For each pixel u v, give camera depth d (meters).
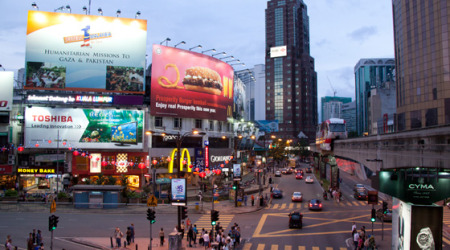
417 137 24.38
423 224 18.61
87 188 43.56
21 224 34.28
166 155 62.72
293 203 49.75
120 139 57.50
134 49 60.41
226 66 75.88
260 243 28.61
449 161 19.41
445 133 20.41
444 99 83.50
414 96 91.62
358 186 55.22
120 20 60.22
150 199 25.64
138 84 60.22
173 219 38.22
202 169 58.06
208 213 41.78
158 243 28.84
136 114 58.41
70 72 58.03
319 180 77.94
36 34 57.34
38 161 54.31
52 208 22.56
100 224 35.22
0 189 53.31
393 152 29.61
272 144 105.25
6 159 54.50
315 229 33.50
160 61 62.72
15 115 56.50
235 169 46.97
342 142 53.28
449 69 83.06
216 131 73.94
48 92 58.88
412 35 92.44
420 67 89.94
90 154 56.47
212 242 26.88
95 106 58.34
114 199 43.78
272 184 71.50
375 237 29.73
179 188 28.48
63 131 55.91
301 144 167.38
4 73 55.28
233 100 80.44
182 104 65.25
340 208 45.00
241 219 38.53
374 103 136.25
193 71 67.44
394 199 22.38
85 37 58.81
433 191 19.14
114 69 59.53
